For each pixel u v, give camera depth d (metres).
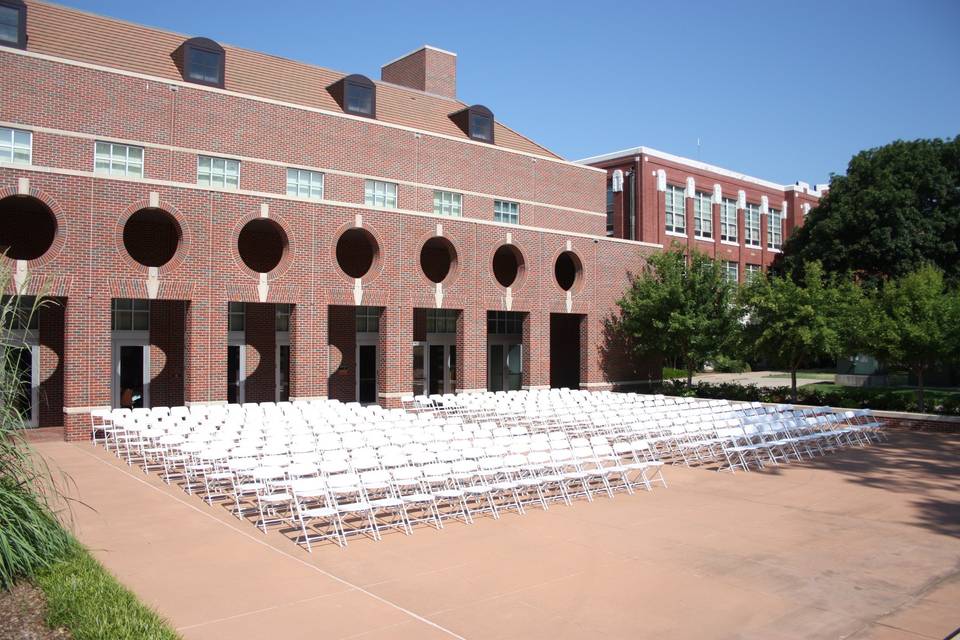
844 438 20.38
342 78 29.28
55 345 21.34
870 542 10.19
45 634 6.40
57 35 23.59
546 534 10.51
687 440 18.09
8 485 8.02
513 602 7.78
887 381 40.94
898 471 15.59
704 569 8.93
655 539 10.27
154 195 20.17
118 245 19.59
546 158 33.78
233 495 11.45
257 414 17.83
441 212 30.02
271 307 26.05
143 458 16.09
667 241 46.44
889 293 23.84
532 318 28.98
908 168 46.50
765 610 7.59
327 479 10.78
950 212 45.97
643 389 33.25
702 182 49.41
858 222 45.25
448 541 10.14
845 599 7.93
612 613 7.48
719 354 30.61
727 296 30.50
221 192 21.34
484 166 31.44
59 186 18.67
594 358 31.19
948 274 45.22
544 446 13.80
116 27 25.47
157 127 23.00
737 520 11.38
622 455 17.17
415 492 11.88
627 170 46.41
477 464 12.11
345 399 27.61
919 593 8.14
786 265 49.28
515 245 28.47
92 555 9.01
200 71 24.94
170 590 8.02
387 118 30.55
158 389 23.19
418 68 35.53
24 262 18.17
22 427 8.39
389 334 24.88
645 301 30.88
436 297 26.09
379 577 8.56
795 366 27.28
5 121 20.19
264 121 25.28
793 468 15.91
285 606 7.59
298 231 22.84
